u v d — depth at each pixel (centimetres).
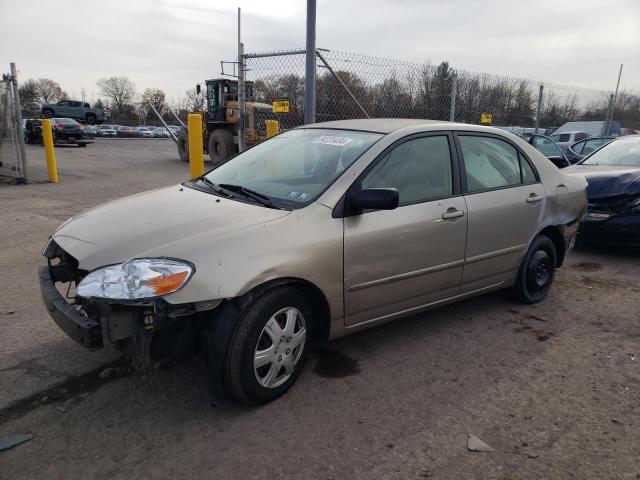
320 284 303
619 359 362
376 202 303
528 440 268
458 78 1117
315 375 332
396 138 355
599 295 495
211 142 1881
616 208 608
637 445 265
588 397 311
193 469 244
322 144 373
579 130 1675
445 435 272
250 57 895
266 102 989
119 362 343
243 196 339
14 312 423
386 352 366
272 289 287
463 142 396
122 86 8350
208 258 266
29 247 627
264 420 283
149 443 263
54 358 347
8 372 329
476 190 393
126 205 347
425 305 374
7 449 257
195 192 363
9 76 1173
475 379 331
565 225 472
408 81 1022
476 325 416
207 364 278
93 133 4538
